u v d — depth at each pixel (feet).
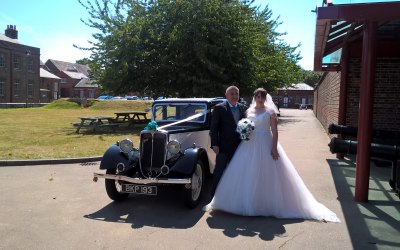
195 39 62.75
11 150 37.14
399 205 20.02
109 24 65.57
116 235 15.64
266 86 91.76
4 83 188.34
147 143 19.43
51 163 31.63
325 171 28.96
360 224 17.02
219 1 64.64
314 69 38.47
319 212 17.94
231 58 65.10
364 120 20.47
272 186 18.07
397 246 14.52
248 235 15.62
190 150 19.38
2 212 18.62
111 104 145.18
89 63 67.21
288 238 15.31
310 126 75.61
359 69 38.73
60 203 20.18
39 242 14.89
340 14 19.53
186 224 16.96
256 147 18.34
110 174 19.24
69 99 154.71
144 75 65.98
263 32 78.13
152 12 66.64
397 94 37.35
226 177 18.65
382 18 19.30
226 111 19.35
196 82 63.67
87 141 45.50
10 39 202.69
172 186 19.22
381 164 31.12
